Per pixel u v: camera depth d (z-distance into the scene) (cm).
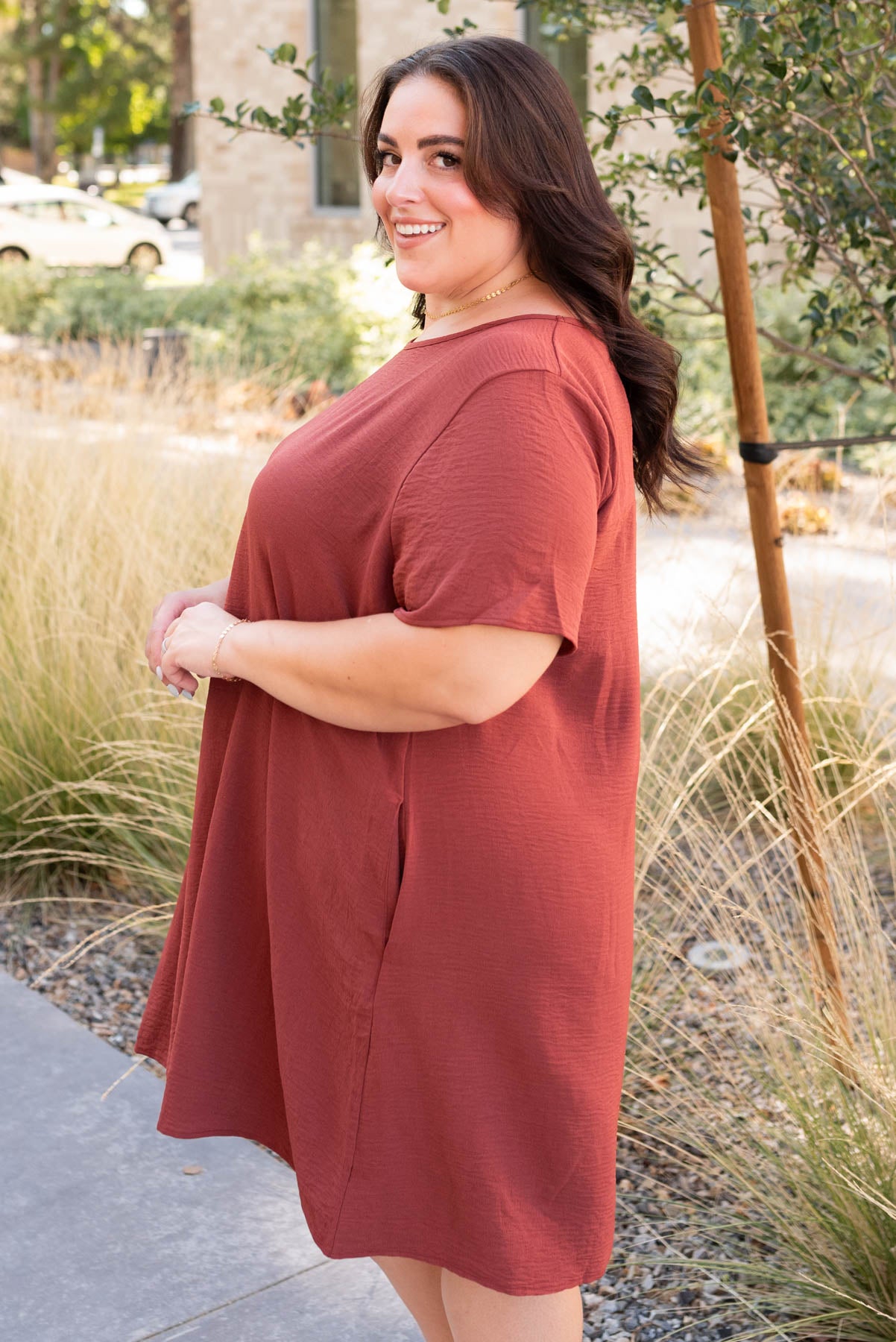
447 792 152
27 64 4872
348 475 153
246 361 1080
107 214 2208
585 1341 212
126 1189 248
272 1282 226
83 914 359
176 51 4038
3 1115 268
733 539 570
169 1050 181
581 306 157
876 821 371
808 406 869
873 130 266
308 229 1605
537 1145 156
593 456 146
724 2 223
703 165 261
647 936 272
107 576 420
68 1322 215
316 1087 163
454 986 154
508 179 151
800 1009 248
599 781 160
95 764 374
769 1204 224
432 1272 178
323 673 151
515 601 139
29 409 552
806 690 390
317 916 161
